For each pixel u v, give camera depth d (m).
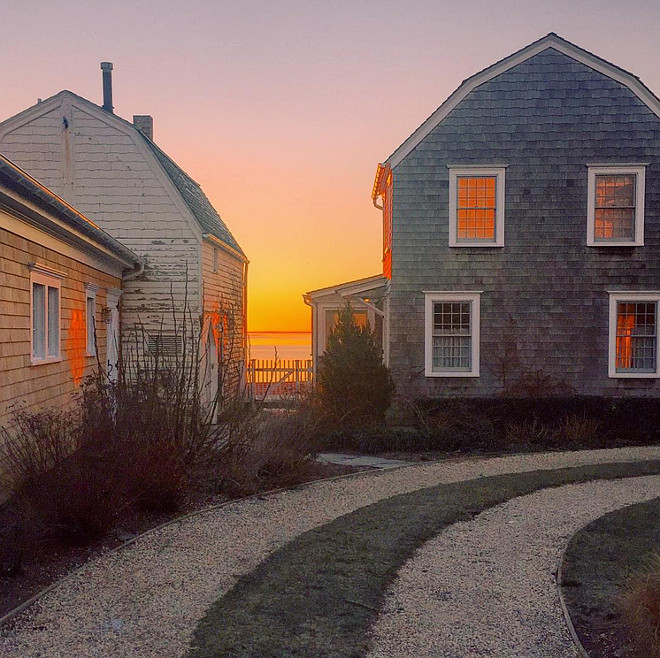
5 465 8.70
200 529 8.34
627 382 17.19
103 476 8.03
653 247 17.12
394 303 17.44
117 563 7.02
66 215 10.20
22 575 6.65
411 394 17.38
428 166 17.30
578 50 16.98
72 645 5.13
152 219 16.78
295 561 7.03
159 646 5.11
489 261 17.30
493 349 17.30
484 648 5.10
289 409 14.27
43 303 10.64
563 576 6.55
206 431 10.62
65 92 16.73
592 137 17.05
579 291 17.19
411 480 11.44
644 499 9.80
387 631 5.38
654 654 4.66
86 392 10.28
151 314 16.69
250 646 5.10
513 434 15.64
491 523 8.55
